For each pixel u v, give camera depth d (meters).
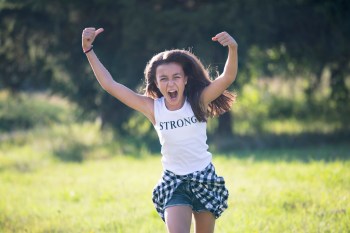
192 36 32.19
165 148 11.14
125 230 15.20
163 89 10.91
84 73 37.03
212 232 11.49
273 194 18.14
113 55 35.41
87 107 39.34
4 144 40.84
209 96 11.05
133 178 23.86
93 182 23.89
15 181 26.44
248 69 35.88
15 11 35.44
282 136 37.62
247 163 26.42
